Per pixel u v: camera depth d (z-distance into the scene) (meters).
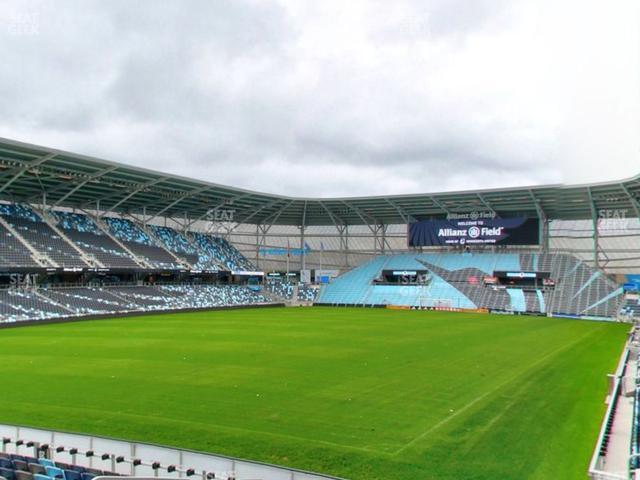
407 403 23.89
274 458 17.36
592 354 39.00
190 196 83.50
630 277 82.62
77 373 30.00
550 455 17.58
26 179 68.44
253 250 106.19
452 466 16.69
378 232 104.00
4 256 64.62
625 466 16.30
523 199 83.94
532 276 87.50
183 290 84.75
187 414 22.09
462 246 96.38
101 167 65.38
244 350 38.75
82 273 74.44
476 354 37.75
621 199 77.69
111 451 17.14
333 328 54.84
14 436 18.38
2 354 36.53
